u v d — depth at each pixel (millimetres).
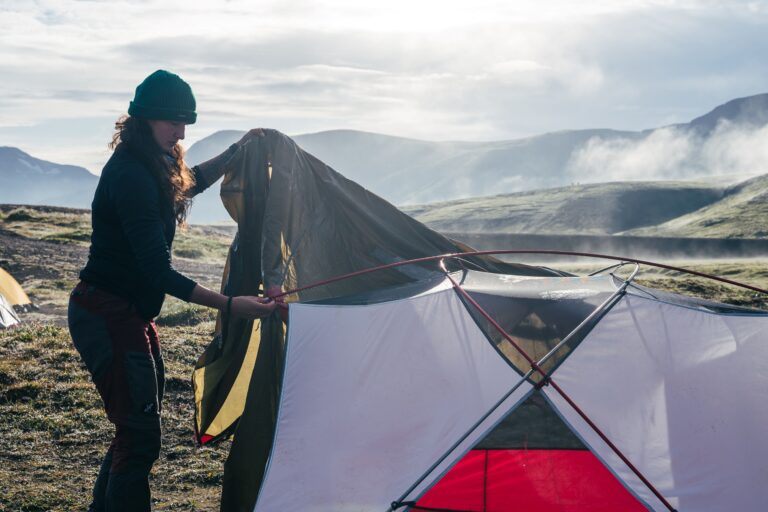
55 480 6207
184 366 9867
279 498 4191
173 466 6660
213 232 64938
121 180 3953
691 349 4699
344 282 6094
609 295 5199
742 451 4180
